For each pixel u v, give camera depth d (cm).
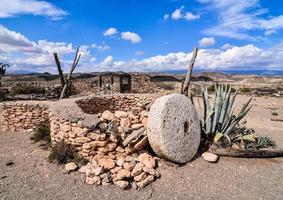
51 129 688
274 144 739
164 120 565
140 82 1827
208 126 696
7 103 930
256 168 579
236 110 1439
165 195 467
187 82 898
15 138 817
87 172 516
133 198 454
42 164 584
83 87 1880
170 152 563
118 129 602
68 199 447
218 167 575
